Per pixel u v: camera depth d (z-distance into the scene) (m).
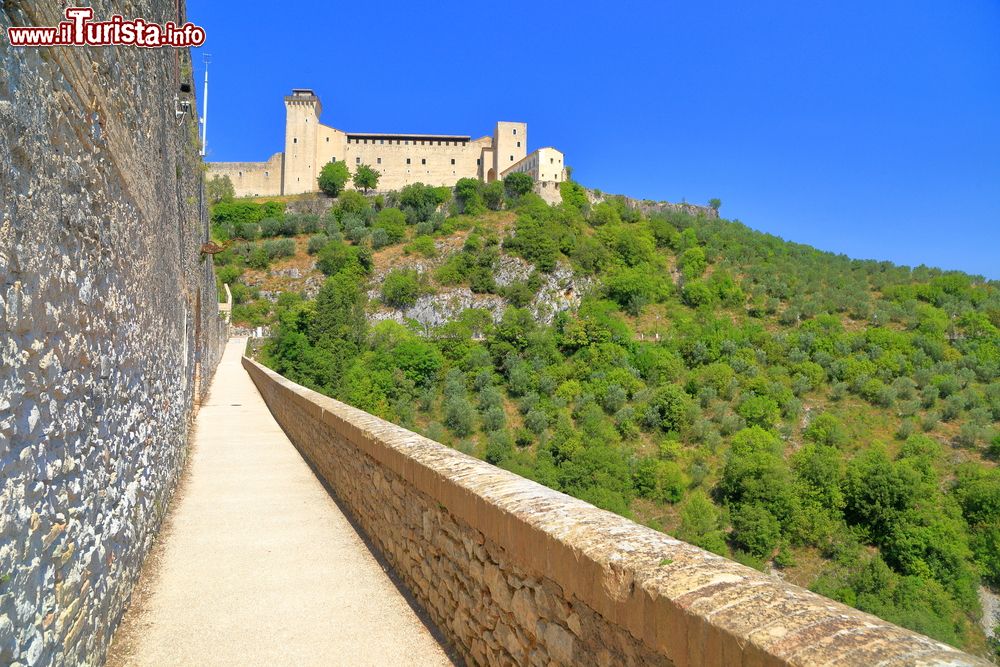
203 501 6.76
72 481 2.72
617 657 1.90
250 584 4.36
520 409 41.28
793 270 74.25
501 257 70.88
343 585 4.33
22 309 2.11
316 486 7.50
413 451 4.27
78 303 2.86
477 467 3.55
